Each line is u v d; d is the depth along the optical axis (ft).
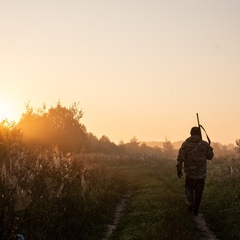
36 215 23.48
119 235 27.07
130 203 40.60
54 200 27.94
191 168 33.68
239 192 36.78
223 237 26.02
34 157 38.75
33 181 27.25
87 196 37.55
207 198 40.78
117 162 145.48
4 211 20.57
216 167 72.95
